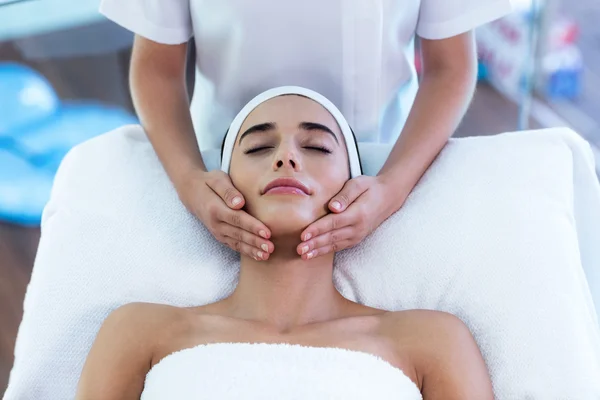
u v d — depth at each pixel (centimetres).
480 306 115
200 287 122
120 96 254
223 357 98
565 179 125
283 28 119
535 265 115
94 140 140
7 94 254
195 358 99
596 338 112
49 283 119
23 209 222
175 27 125
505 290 114
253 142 114
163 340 107
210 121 139
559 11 267
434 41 125
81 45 265
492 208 122
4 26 261
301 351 98
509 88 254
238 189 112
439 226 122
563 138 130
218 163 133
